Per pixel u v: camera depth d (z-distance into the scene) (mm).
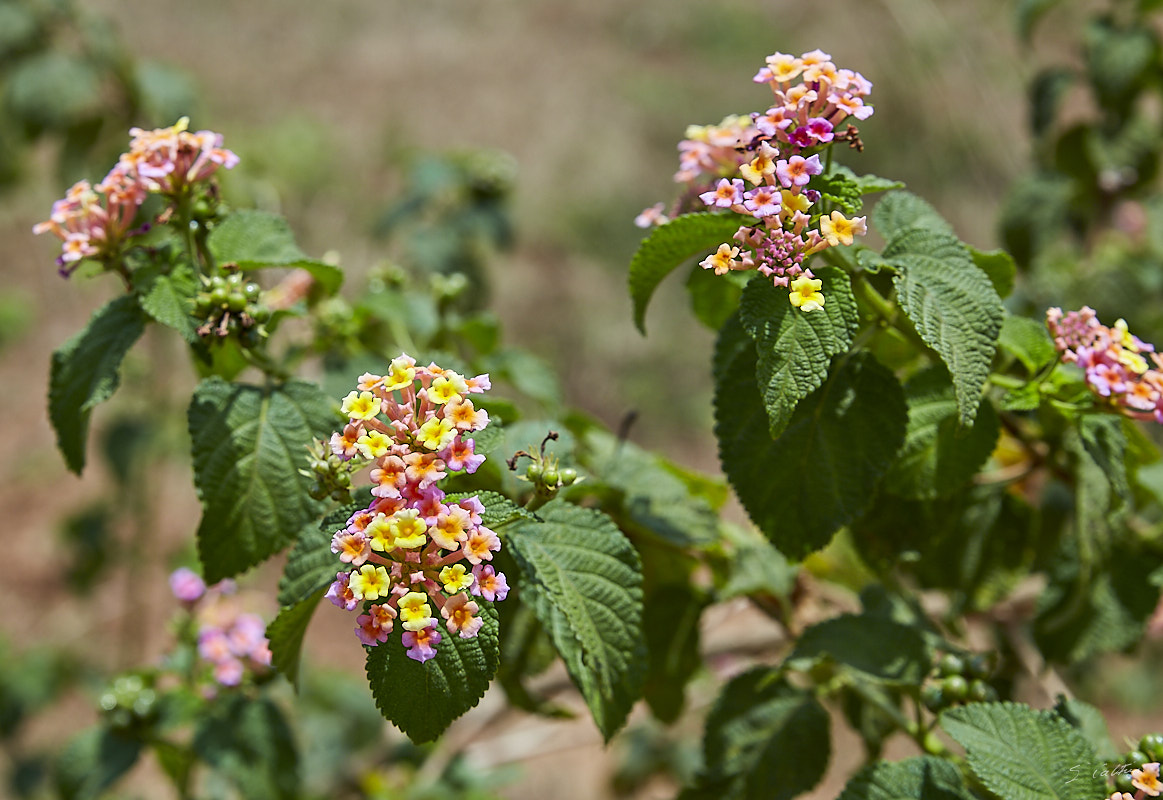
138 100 1091
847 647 596
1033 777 555
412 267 1136
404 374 541
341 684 1097
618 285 2250
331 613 1681
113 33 1105
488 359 696
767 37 2828
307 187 2094
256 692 697
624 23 2988
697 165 604
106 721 697
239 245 602
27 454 1889
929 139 2076
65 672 1252
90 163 1085
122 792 1143
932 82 1990
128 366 1133
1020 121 1860
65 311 2127
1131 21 941
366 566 526
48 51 1051
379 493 530
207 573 579
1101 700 1312
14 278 2125
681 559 640
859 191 561
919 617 625
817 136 554
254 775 681
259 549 580
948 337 557
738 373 572
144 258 599
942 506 622
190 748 699
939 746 593
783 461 570
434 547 534
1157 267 956
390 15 3014
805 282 546
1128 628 641
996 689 671
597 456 659
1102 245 974
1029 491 726
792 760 615
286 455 583
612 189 2445
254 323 591
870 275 585
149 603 1587
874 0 2363
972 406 553
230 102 2496
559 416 677
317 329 683
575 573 562
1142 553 645
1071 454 632
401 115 2562
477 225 1143
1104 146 955
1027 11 991
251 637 690
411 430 540
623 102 2676
